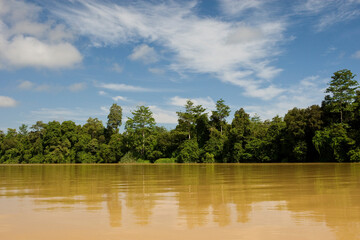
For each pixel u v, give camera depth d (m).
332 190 11.62
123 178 20.12
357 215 7.03
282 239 5.23
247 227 6.07
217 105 70.38
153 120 73.38
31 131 75.69
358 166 32.19
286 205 8.48
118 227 6.19
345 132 45.38
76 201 9.76
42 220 6.92
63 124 75.69
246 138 59.72
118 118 87.00
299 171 24.48
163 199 9.98
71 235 5.65
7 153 75.50
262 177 18.91
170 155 70.81
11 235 5.71
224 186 13.84
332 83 50.19
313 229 5.83
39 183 16.70
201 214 7.39
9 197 10.88
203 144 69.00
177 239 5.30
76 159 75.12
